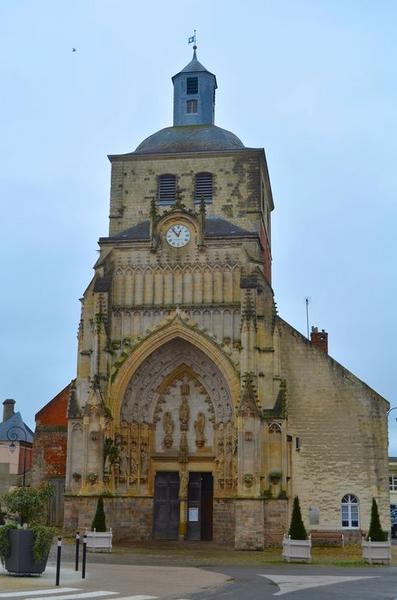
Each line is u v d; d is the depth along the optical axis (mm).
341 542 53531
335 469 55812
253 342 52656
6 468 77500
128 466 55469
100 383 53906
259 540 49031
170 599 22844
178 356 57094
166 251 57281
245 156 61625
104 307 55438
